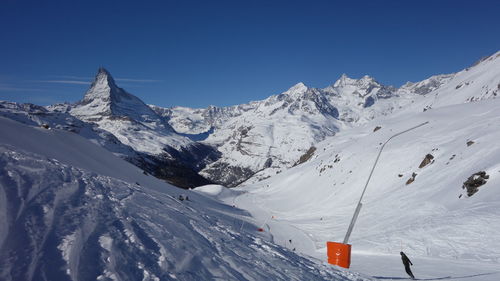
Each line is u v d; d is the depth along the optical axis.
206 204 87.25
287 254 12.55
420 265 24.59
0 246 4.76
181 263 6.64
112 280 4.84
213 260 7.80
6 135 22.94
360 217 61.69
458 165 59.62
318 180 126.06
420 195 56.88
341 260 13.17
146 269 5.71
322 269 11.37
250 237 13.70
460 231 33.97
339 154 131.38
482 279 15.82
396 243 36.88
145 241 7.10
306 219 80.88
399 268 22.97
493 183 43.97
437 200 50.09
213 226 12.84
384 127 136.38
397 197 62.25
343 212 75.31
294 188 143.38
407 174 77.88
